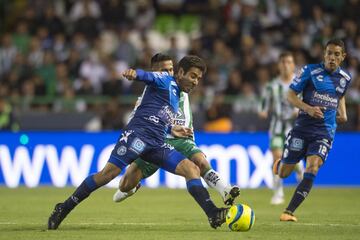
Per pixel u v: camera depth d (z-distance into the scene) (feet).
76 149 190.60
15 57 231.91
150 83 93.86
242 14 243.81
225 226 100.73
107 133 191.52
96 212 124.47
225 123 203.00
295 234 92.84
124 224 104.68
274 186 148.15
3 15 273.75
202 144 191.21
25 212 123.75
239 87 215.72
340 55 111.04
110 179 93.76
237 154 191.72
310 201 151.94
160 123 94.02
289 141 114.11
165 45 251.60
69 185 189.37
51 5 258.57
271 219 113.80
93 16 250.16
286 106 152.76
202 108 207.72
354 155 195.21
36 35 244.63
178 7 264.72
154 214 121.70
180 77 95.14
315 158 110.32
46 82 230.48
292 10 246.88
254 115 205.87
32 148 189.78
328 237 90.17
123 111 206.59
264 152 191.93
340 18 244.22
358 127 203.92
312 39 238.68
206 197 91.40
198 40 237.25
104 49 242.37
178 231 95.40
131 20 256.52
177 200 151.53
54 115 205.36
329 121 111.75
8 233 91.56
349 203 147.74
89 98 208.64
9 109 201.87
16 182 188.96
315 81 111.65
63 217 95.40
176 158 93.61
